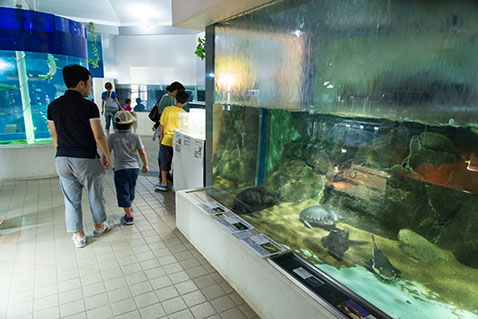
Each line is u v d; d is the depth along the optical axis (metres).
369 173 1.64
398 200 1.51
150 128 11.12
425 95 1.35
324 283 1.85
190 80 11.09
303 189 2.11
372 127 1.60
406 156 1.45
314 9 1.87
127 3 9.58
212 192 3.29
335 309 1.62
